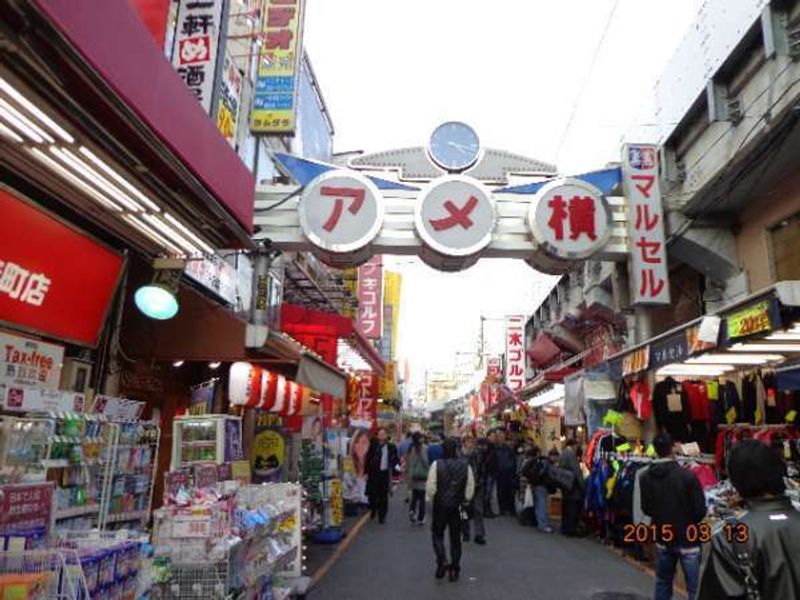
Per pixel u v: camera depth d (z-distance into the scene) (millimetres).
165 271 6777
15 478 3697
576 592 7516
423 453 13539
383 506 13734
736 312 6840
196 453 6938
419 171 12656
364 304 22625
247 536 5086
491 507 16172
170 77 4410
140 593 3922
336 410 17375
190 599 4406
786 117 8445
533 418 23172
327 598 7188
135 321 7227
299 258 14625
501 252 11977
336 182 11531
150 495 5500
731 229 11719
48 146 4160
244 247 6434
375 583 7961
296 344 9008
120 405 5688
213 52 6988
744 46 9531
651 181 12047
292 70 10719
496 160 13062
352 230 11297
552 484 12055
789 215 10156
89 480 4613
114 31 3615
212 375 9250
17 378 4867
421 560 9492
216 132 5297
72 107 3621
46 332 5773
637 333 11938
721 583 2486
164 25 5543
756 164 9664
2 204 4828
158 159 4469
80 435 4480
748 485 2576
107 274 6363
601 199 11789
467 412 46594
